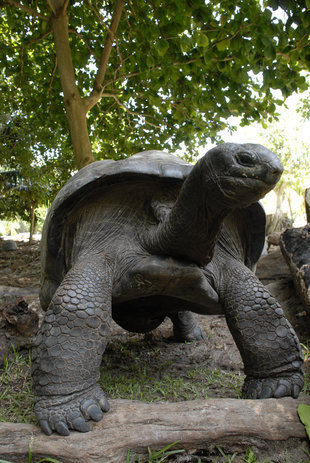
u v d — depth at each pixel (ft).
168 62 15.99
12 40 23.48
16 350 9.06
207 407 5.47
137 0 15.14
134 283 6.73
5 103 24.45
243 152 4.91
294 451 5.07
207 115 20.20
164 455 4.87
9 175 35.42
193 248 6.28
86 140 18.11
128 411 5.46
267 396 6.00
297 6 12.28
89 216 7.34
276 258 14.70
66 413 5.23
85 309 5.83
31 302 13.32
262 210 7.49
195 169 5.54
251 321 6.43
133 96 20.92
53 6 17.15
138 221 7.22
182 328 10.52
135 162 6.96
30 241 36.47
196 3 12.78
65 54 17.71
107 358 9.77
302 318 10.57
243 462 4.95
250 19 13.04
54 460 4.65
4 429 5.13
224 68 15.51
